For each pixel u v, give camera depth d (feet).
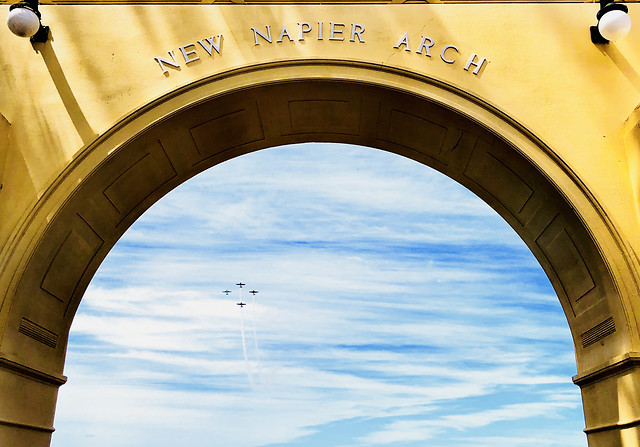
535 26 21.40
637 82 20.77
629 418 17.88
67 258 21.09
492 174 22.50
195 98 20.58
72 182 19.74
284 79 20.79
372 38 21.21
